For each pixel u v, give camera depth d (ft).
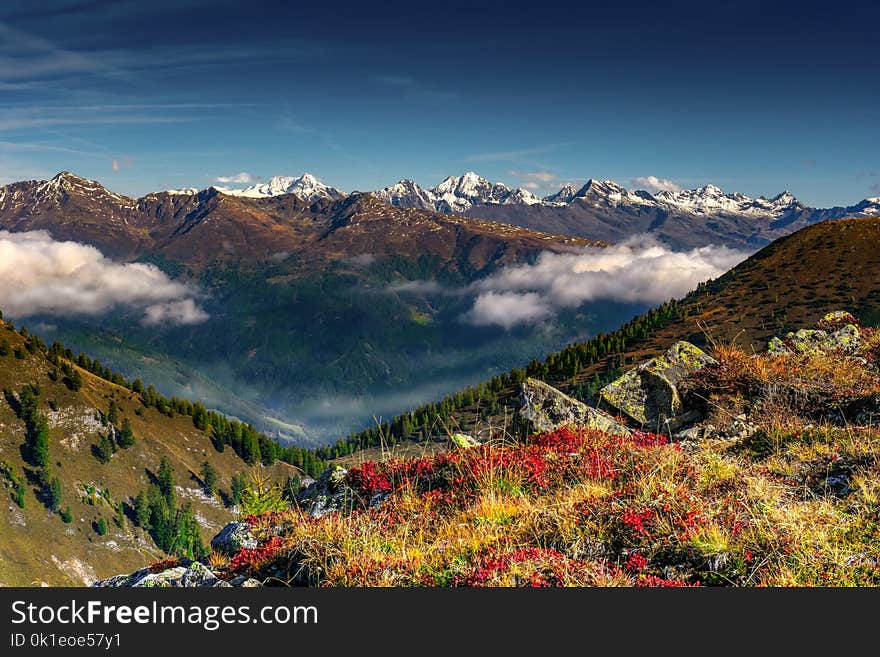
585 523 30.01
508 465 41.65
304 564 30.68
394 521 36.83
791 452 40.04
